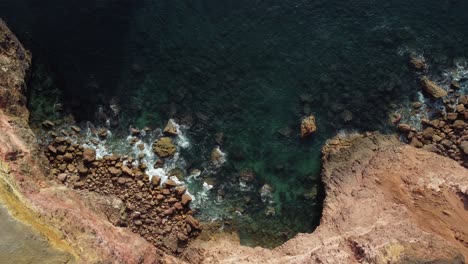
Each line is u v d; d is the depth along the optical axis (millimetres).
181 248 27266
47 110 30562
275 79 33062
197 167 29719
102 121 30797
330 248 23953
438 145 30734
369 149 30016
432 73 33562
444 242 22688
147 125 30938
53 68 32156
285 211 28891
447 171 27312
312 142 31125
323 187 29375
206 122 31250
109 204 26484
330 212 26984
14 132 25281
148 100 31859
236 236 27891
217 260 25406
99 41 33531
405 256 21609
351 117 31781
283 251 25547
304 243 25438
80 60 32688
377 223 24703
